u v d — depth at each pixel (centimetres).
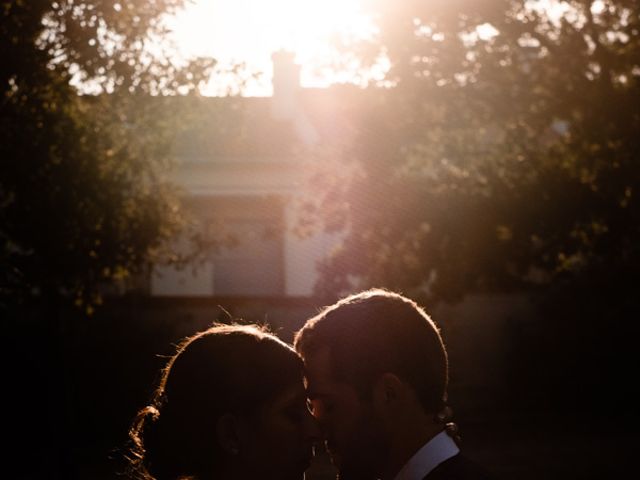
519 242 1329
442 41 1336
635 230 1255
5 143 1068
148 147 1245
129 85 1150
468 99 1347
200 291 2633
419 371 275
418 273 1396
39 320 1844
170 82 1189
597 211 1264
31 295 1158
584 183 1277
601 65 1255
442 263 1379
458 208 1343
